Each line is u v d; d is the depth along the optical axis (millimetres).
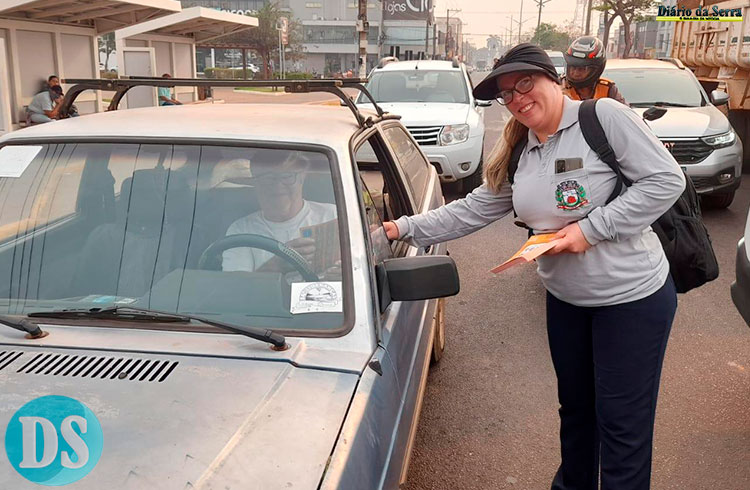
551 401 4238
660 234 2787
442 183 10305
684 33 13555
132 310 2262
